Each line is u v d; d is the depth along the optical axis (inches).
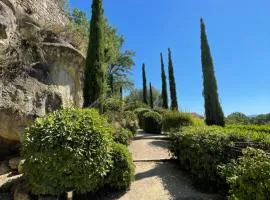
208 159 221.1
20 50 286.5
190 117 513.7
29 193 198.2
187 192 221.5
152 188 232.1
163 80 1051.3
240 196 140.9
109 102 466.3
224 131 256.5
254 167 139.6
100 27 376.2
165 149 394.0
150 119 601.0
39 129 199.9
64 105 310.2
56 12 490.6
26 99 263.6
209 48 528.7
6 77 260.5
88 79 350.3
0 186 217.9
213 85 509.0
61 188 191.6
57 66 322.7
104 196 216.4
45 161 187.5
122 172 223.6
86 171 192.5
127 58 1090.7
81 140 197.5
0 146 271.1
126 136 348.8
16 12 331.3
